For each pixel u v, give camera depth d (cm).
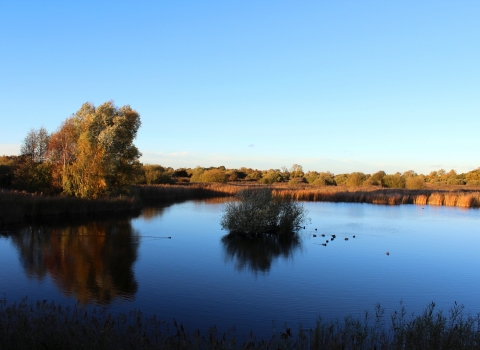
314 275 1587
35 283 1378
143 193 5325
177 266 1680
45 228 2616
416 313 1178
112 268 1616
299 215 2950
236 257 1881
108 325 766
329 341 772
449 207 4997
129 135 4031
